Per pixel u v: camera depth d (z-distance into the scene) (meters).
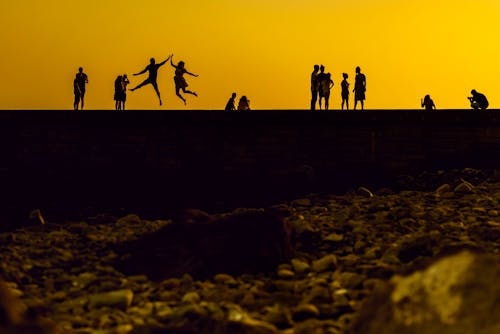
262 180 35.72
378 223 28.33
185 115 36.31
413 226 27.89
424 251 23.42
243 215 23.86
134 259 23.23
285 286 20.75
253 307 19.19
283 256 23.19
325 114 35.97
